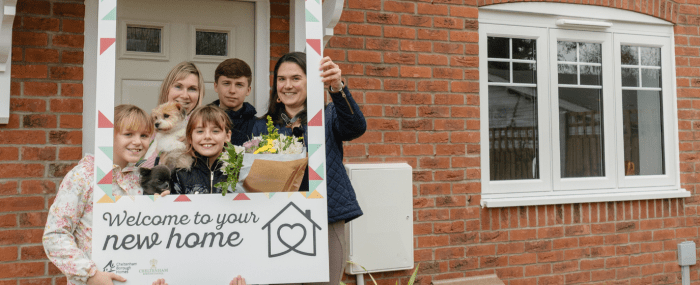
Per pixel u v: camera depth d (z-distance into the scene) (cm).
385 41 333
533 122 374
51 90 276
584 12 381
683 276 394
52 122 276
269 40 308
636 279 385
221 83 273
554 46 378
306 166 209
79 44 281
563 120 381
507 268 356
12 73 269
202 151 214
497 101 365
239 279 192
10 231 270
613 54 392
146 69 290
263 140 207
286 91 238
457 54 349
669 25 404
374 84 330
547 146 375
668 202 397
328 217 223
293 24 308
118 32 285
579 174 384
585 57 388
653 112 405
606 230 380
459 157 348
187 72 265
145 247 187
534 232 362
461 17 351
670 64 406
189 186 214
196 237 191
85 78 282
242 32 309
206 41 303
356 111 218
